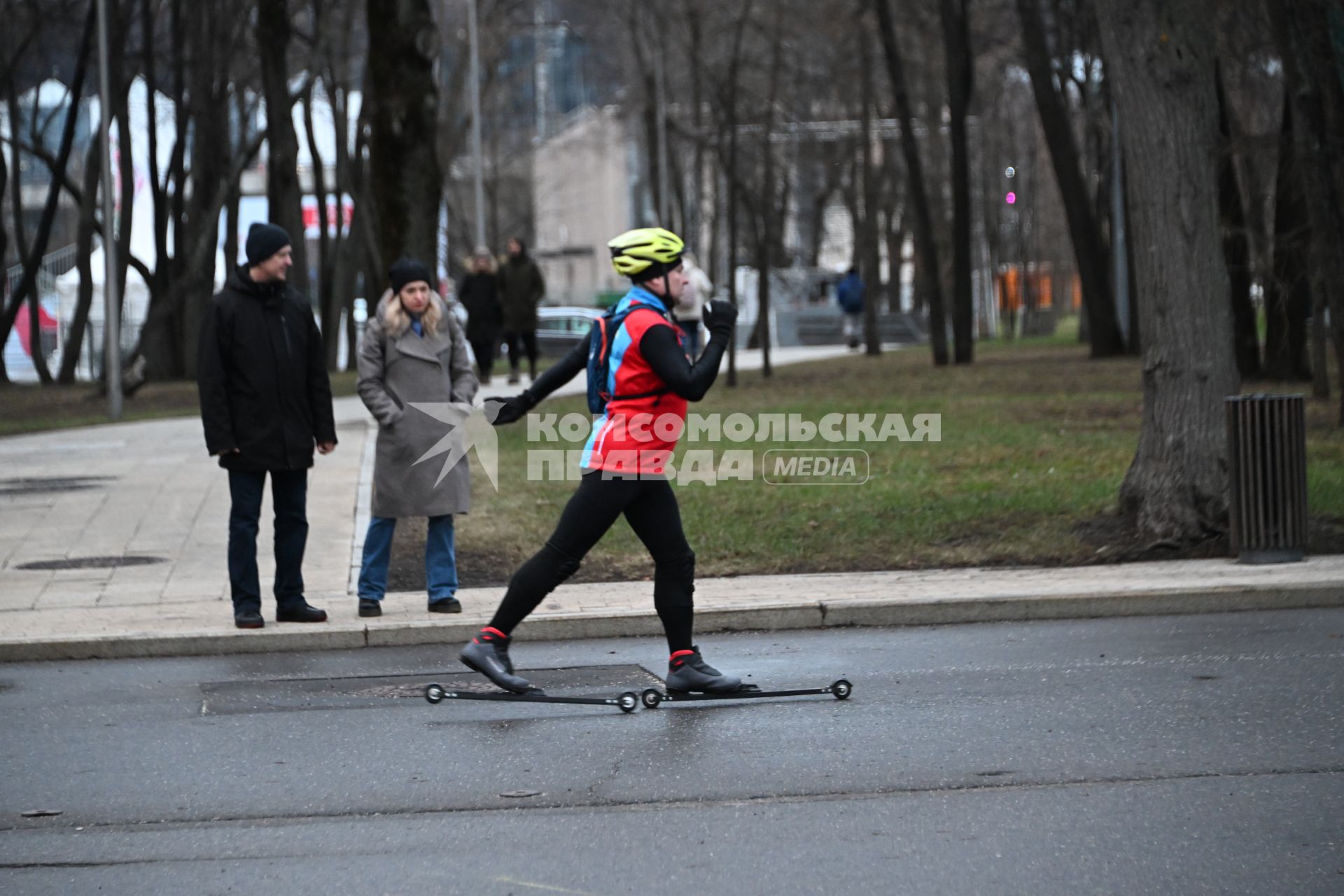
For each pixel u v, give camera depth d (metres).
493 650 26.09
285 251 32.38
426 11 67.06
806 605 33.16
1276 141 67.19
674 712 25.73
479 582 37.66
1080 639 31.14
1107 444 56.66
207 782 22.06
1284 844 18.31
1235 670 27.78
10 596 36.44
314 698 27.34
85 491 52.38
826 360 131.62
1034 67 109.75
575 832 19.36
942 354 114.69
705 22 134.50
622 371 25.61
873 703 25.94
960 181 114.25
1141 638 31.11
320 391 32.91
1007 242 187.62
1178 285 39.28
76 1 124.12
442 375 33.66
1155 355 39.72
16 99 135.38
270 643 31.80
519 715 25.67
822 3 129.38
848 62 140.62
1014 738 23.36
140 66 130.38
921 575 37.00
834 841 18.77
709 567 38.25
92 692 28.28
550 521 44.28
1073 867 17.67
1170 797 20.23
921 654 30.05
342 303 137.25
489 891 17.36
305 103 132.25
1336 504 42.47
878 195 174.12
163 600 35.81
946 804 20.14
